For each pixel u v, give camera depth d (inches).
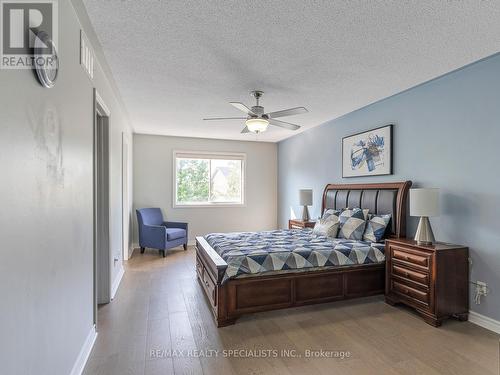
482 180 104.0
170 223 231.8
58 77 62.4
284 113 126.5
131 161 221.9
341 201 172.7
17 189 45.1
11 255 43.1
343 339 92.9
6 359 41.4
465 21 79.4
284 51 97.1
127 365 78.7
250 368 77.7
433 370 76.9
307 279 114.1
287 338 93.6
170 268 173.2
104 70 112.0
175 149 244.4
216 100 149.0
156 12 76.0
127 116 180.9
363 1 71.1
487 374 75.2
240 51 97.1
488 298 101.2
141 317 108.0
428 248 103.3
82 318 80.4
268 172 271.9
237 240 137.6
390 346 88.7
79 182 78.5
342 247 123.1
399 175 139.9
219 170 260.4
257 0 70.9
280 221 267.3
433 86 122.6
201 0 71.1
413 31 84.6
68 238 68.9
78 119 77.9
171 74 116.2
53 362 59.1
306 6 73.1
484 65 103.4
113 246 133.4
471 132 107.7
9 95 43.1
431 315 102.1
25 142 47.8
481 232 104.0
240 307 104.3
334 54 99.1
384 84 127.3
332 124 191.3
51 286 58.2
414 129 131.6
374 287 124.6
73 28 73.5
